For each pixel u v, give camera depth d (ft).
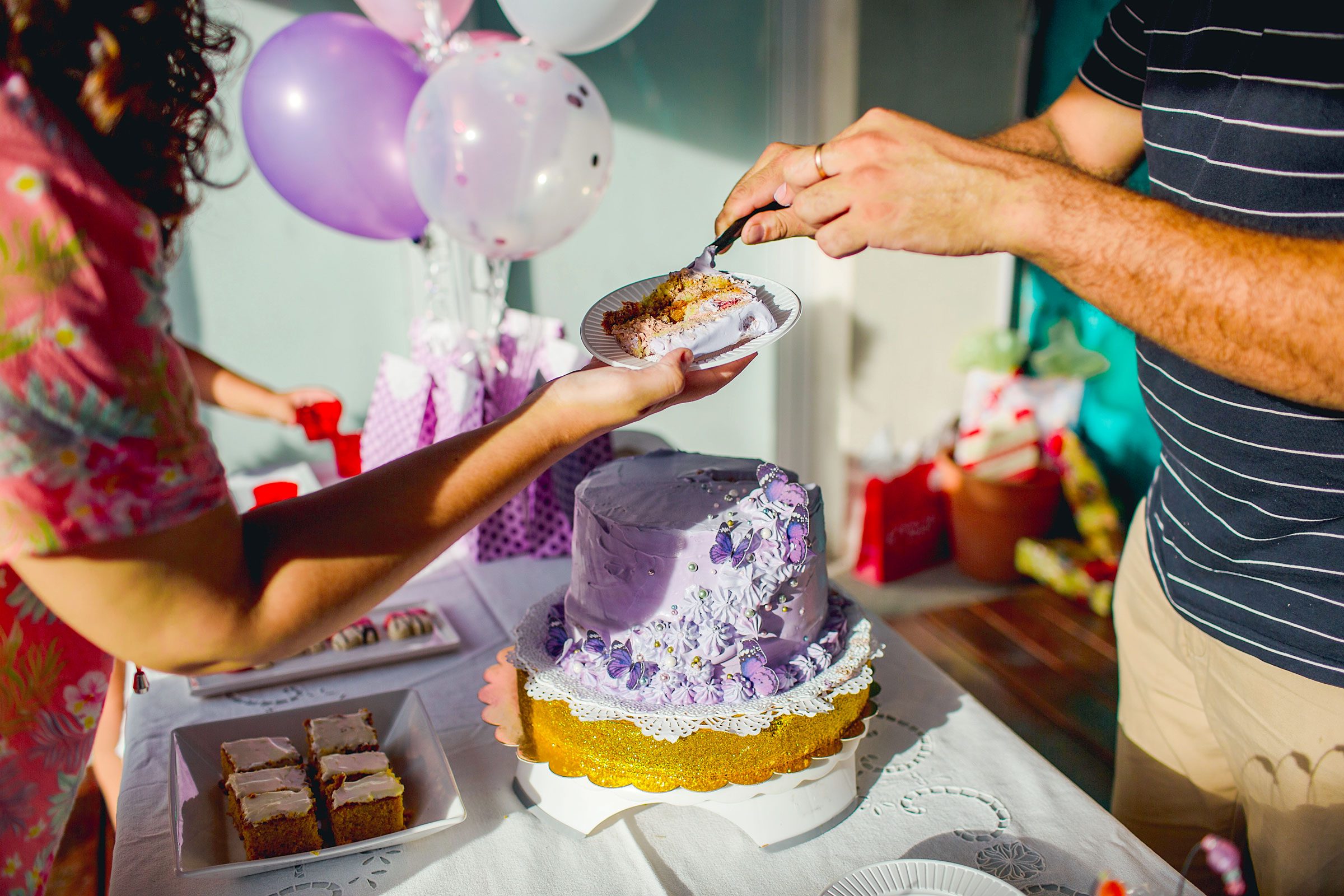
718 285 3.50
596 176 5.59
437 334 5.55
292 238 8.29
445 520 2.10
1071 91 4.16
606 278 9.52
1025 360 10.38
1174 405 3.38
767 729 2.86
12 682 1.99
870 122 2.78
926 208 2.64
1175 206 2.55
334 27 5.70
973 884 2.51
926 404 10.57
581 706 2.96
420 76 5.91
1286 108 2.79
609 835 3.01
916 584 10.24
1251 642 3.34
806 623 3.18
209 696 3.82
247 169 2.41
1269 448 3.02
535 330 5.42
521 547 5.18
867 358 10.16
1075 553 9.72
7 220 1.55
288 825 2.86
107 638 1.75
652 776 2.80
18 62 1.67
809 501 3.15
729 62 9.27
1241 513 3.25
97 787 6.45
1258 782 3.45
